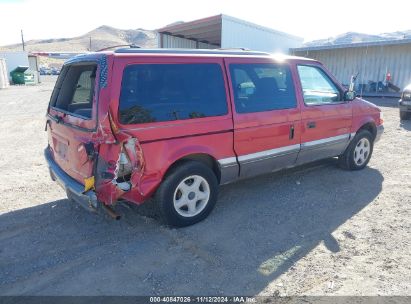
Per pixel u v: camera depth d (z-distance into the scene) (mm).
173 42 18938
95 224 4227
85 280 3152
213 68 4180
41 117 13555
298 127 5012
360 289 2994
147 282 3115
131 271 3279
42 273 3266
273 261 3428
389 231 4016
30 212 4594
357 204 4785
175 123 3801
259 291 2986
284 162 5027
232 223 4230
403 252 3572
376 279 3131
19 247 3725
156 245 3736
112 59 3449
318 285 3057
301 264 3375
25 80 37594
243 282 3105
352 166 6121
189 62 3979
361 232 3996
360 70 21406
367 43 19781
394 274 3205
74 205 4785
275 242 3793
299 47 21719
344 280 3121
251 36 17422
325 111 5348
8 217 4445
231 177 4484
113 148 3408
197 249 3650
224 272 3254
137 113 3557
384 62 20375
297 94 5020
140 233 3996
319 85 5434
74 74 4270
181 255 3539
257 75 4602
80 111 3818
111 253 3588
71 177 3975
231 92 4285
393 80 20172
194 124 3943
